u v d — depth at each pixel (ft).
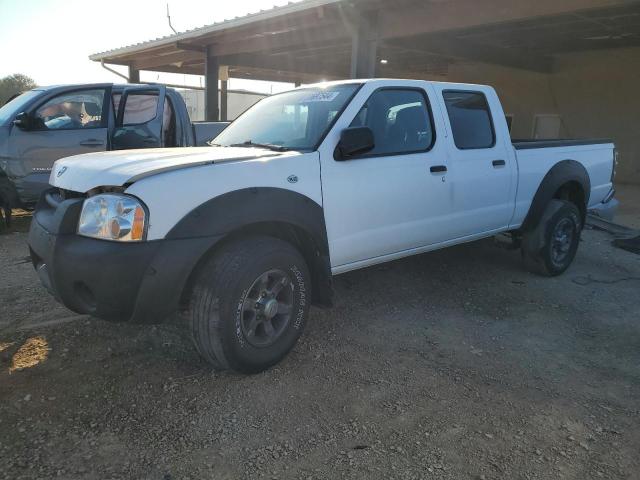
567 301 16.65
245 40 48.16
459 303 16.21
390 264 19.58
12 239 22.89
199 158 11.05
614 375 11.99
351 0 33.24
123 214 9.71
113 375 11.35
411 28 35.58
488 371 12.00
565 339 13.85
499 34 44.24
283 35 44.86
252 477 8.44
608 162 21.79
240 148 13.24
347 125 13.05
